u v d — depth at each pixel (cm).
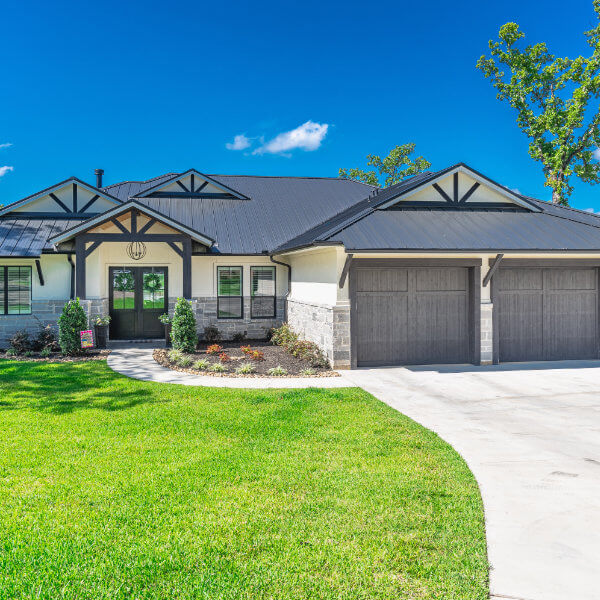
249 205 2009
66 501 469
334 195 2153
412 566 369
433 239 1198
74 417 750
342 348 1197
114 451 605
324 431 698
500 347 1309
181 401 859
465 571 364
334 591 339
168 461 574
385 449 627
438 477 537
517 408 854
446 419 786
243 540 402
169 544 394
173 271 1675
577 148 2547
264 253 1675
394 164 3950
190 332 1404
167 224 1463
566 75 2486
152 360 1283
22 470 542
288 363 1258
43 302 1516
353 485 513
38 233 1641
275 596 332
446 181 1422
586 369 1218
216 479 524
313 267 1405
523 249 1191
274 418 762
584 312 1355
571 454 626
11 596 330
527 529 436
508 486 528
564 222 1387
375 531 420
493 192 1446
